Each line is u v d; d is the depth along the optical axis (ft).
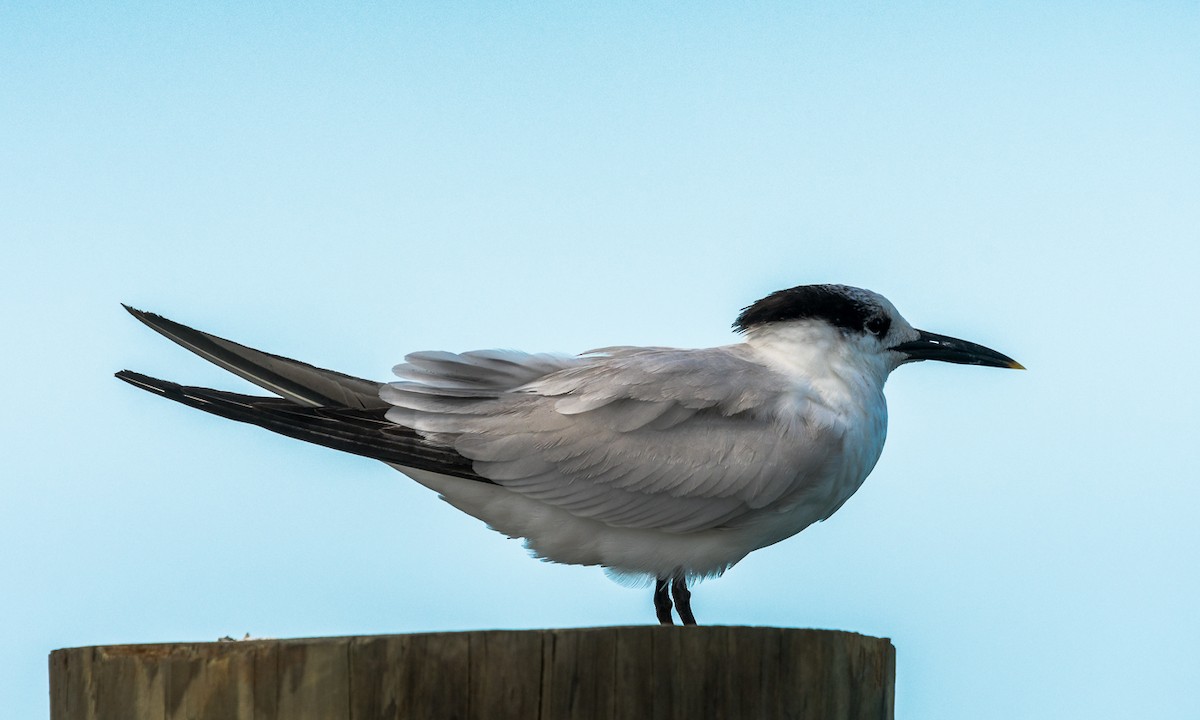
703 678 22.58
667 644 22.44
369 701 21.01
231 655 21.07
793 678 23.35
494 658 21.53
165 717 21.02
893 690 26.00
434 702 21.18
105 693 21.33
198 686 21.04
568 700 21.75
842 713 24.06
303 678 20.97
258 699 20.94
